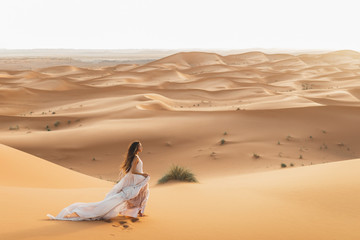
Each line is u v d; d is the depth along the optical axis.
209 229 6.98
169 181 16.17
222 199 9.86
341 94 110.38
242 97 112.75
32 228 6.19
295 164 33.94
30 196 9.24
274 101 90.44
